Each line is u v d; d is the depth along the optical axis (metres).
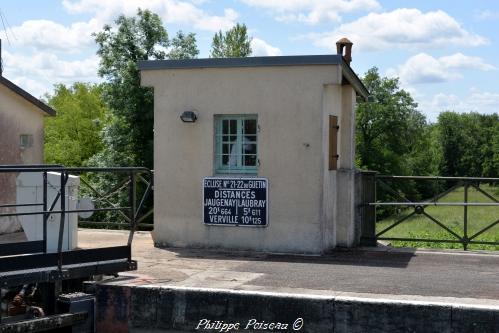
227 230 11.02
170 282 8.27
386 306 7.12
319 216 10.54
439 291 7.78
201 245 11.16
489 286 8.11
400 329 7.07
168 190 11.34
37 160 13.73
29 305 7.98
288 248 10.70
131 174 8.38
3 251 8.20
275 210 10.75
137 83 32.34
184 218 11.25
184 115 11.02
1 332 7.02
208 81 11.05
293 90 10.59
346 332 7.25
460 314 6.89
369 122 51.66
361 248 11.55
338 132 11.80
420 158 59.38
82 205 9.41
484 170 79.44
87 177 32.12
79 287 8.28
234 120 11.05
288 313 7.45
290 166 10.65
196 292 7.77
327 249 11.00
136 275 8.73
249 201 10.86
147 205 25.22
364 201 12.09
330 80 10.39
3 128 12.55
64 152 45.22
